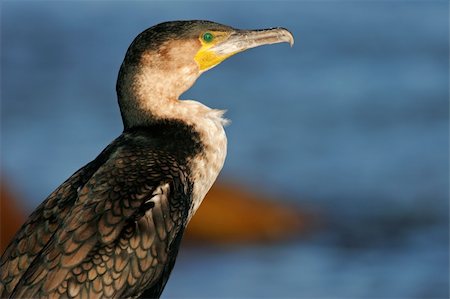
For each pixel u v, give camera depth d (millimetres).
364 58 32969
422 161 21781
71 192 7762
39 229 7551
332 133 24266
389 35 37562
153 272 7660
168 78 8430
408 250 16812
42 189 19484
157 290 7887
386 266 15914
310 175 20750
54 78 31875
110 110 26719
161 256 7695
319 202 19125
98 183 7742
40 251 7449
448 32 37406
